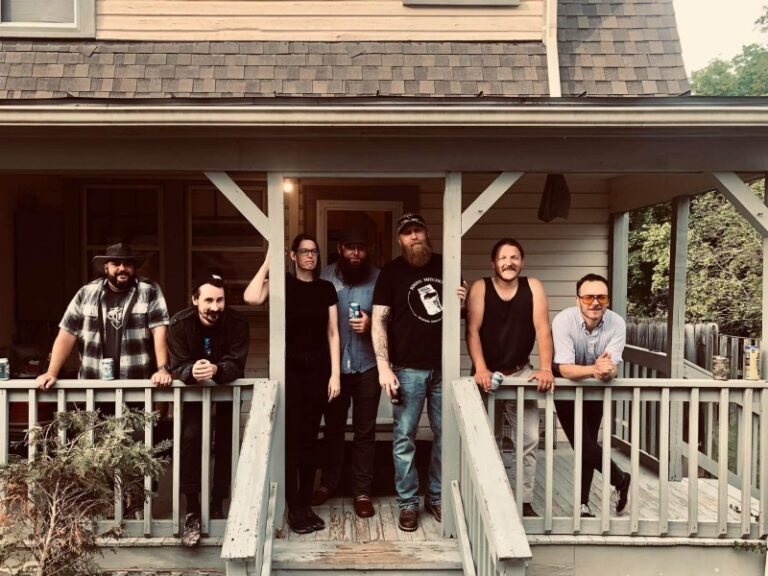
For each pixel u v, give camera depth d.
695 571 3.71
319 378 3.84
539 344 3.70
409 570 3.46
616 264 5.99
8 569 3.27
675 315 5.22
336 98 3.54
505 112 3.56
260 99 3.53
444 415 3.73
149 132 3.66
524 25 4.87
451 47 4.82
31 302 5.66
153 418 3.43
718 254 14.60
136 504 3.89
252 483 3.12
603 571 3.70
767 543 3.66
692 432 3.71
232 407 3.73
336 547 3.56
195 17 4.79
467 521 3.49
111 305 3.68
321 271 4.26
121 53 4.71
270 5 4.80
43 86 4.53
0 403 3.56
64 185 5.70
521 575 2.75
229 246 5.94
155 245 5.86
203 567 3.63
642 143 3.81
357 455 4.02
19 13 4.79
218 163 3.78
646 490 4.66
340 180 5.80
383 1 4.84
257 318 5.92
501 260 3.65
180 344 3.51
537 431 3.81
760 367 3.85
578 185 6.05
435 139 3.78
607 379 3.62
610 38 4.95
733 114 3.53
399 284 3.77
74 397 3.60
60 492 3.10
